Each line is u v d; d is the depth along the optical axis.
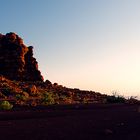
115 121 15.03
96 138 9.68
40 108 26.42
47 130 11.30
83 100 54.28
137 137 10.16
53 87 69.81
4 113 20.02
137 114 20.00
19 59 71.44
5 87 52.28
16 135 10.01
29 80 73.00
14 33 73.38
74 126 12.63
